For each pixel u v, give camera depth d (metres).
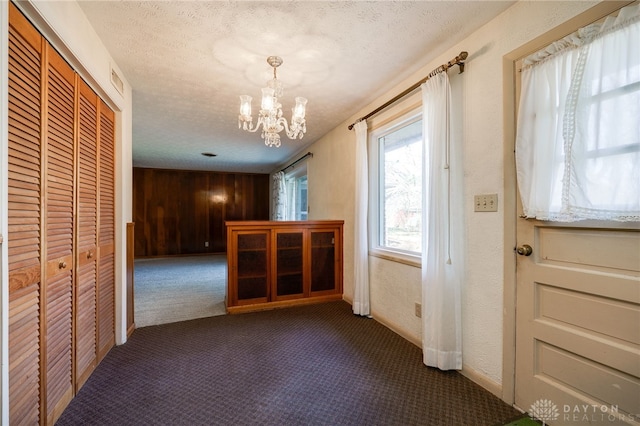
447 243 1.87
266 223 3.23
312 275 3.44
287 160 5.94
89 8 1.53
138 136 4.16
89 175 1.79
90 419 1.44
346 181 3.47
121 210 2.26
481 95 1.74
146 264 6.02
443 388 1.72
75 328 1.61
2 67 1.00
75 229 1.60
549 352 1.41
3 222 1.01
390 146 2.86
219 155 5.47
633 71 1.10
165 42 1.84
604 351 1.22
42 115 1.29
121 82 2.23
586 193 1.21
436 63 2.08
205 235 7.29
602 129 1.17
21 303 1.16
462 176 1.87
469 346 1.83
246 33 1.76
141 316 2.97
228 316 2.97
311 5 1.52
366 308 2.94
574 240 1.33
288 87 2.53
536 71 1.42
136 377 1.82
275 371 1.91
